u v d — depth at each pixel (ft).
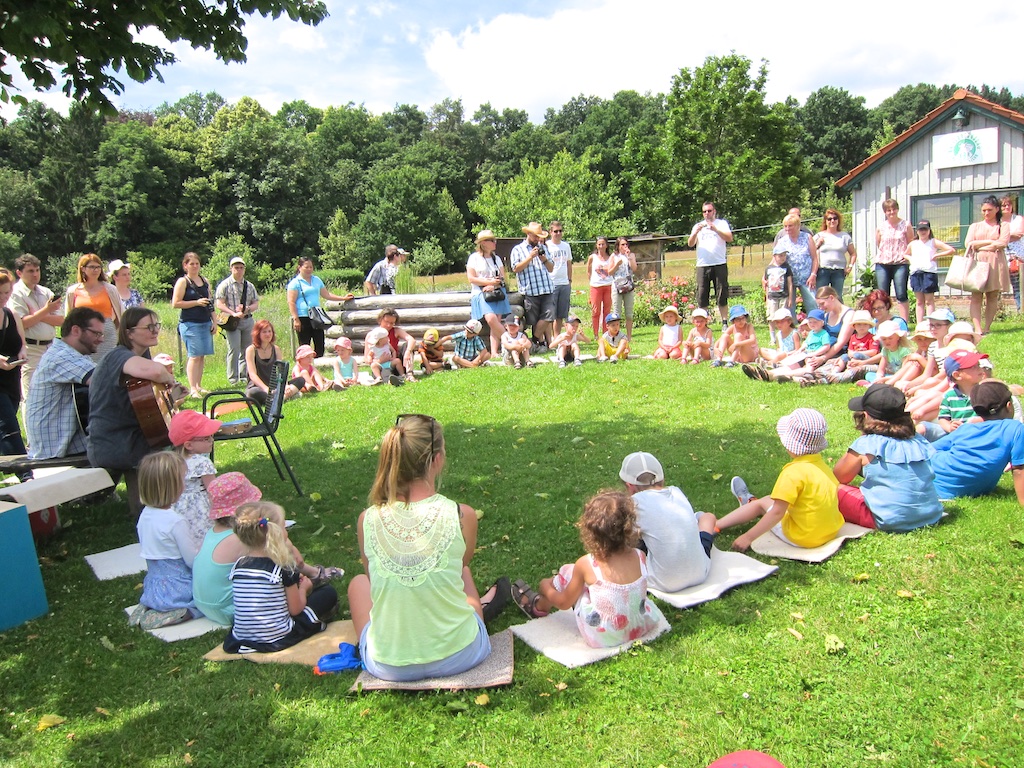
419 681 11.12
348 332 39.65
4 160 174.50
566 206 139.03
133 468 18.15
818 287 36.06
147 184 174.09
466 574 12.32
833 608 12.64
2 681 12.18
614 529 11.69
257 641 12.38
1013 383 24.50
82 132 174.91
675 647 11.84
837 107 231.71
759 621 12.41
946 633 11.73
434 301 39.73
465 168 260.21
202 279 33.27
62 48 17.31
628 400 27.40
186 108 285.64
